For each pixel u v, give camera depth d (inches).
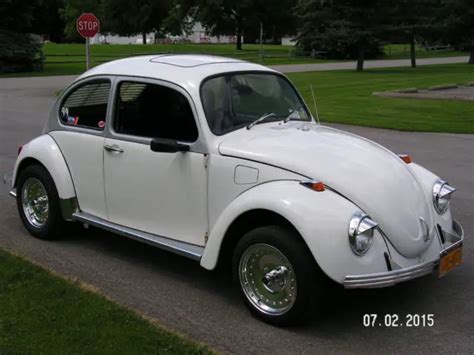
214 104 181.3
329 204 151.8
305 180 158.4
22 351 141.3
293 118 200.5
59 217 224.7
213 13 2655.0
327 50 1937.7
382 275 150.3
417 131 514.3
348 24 1440.7
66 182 217.9
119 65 207.5
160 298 180.2
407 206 163.5
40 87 964.6
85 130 211.5
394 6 1475.1
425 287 190.9
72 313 161.6
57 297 172.4
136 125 195.6
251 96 193.3
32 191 233.5
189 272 201.5
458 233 180.9
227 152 171.5
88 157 209.9
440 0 1653.5
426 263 160.4
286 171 161.9
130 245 227.6
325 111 639.8
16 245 225.6
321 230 148.1
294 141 174.6
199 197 178.1
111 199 205.0
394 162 177.9
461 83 991.0
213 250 169.0
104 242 230.4
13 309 163.2
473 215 270.4
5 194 301.3
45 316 159.3
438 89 885.2
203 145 175.8
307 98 773.3
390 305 177.6
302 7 1638.8
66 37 3513.8
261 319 164.2
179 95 183.2
